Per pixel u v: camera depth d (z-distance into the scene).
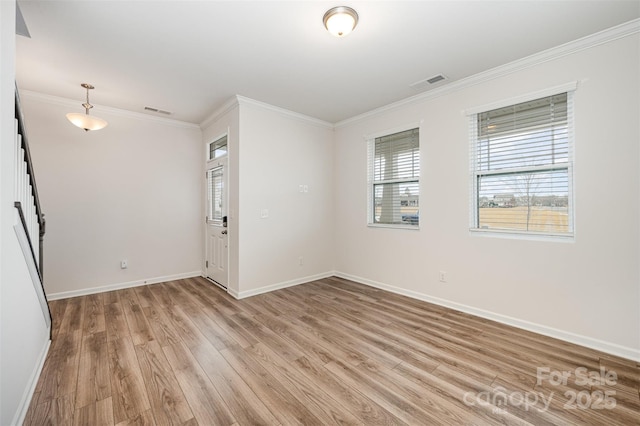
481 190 2.98
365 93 3.41
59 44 2.37
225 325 2.75
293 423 1.51
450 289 3.18
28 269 1.84
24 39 2.29
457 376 1.92
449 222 3.18
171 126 4.42
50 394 1.72
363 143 4.19
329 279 4.48
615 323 2.19
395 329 2.65
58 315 2.97
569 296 2.40
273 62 2.68
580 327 2.34
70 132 3.60
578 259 2.36
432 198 3.33
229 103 3.64
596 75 2.25
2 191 1.41
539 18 2.05
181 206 4.52
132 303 3.37
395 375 1.93
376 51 2.49
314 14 2.02
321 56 2.58
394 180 3.82
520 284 2.67
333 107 3.89
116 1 1.87
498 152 2.85
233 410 1.60
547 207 2.55
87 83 3.12
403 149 3.72
